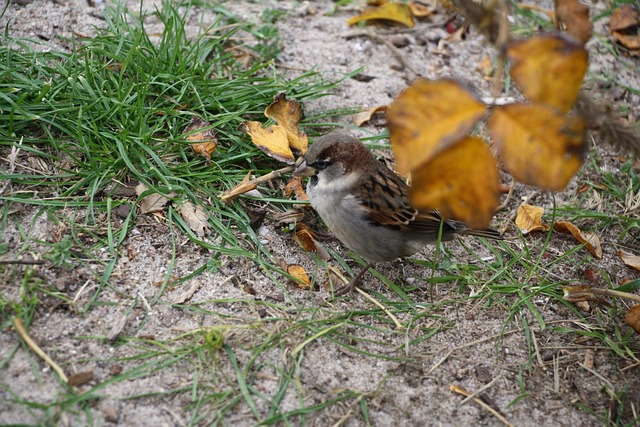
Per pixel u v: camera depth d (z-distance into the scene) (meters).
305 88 7.80
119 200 6.25
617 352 5.84
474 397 5.38
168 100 7.03
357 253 6.38
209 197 6.56
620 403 5.43
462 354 5.73
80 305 5.42
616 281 6.70
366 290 6.24
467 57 8.95
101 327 5.30
